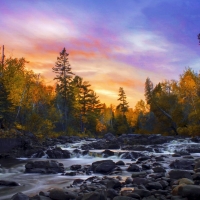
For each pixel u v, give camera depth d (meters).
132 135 41.06
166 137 38.09
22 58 47.91
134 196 7.98
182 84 54.81
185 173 10.73
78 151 27.70
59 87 68.19
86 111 75.75
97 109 81.31
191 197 7.07
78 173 15.78
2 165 21.02
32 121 39.81
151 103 59.41
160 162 19.22
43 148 32.12
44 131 41.06
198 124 48.72
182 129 48.28
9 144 30.25
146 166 16.27
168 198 7.70
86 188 9.94
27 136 35.88
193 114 48.12
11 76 43.50
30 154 28.08
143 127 66.38
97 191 8.62
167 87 61.50
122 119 88.25
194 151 28.00
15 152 29.44
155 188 9.33
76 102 70.12
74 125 72.50
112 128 89.81
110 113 111.88
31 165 17.03
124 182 11.10
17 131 35.66
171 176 11.01
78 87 76.31
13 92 42.44
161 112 57.66
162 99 57.84
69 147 35.81
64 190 8.84
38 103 55.00
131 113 106.38
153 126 64.44
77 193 9.13
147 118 67.00
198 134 45.50
